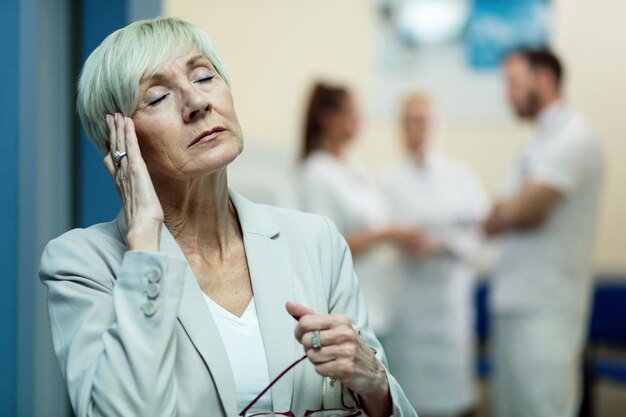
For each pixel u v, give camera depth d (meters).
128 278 0.94
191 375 0.96
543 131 2.76
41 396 1.68
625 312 3.57
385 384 0.97
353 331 0.93
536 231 2.73
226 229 1.08
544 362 2.71
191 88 1.00
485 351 3.88
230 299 1.04
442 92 4.16
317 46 3.98
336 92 2.99
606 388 3.97
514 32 4.09
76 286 1.01
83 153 1.77
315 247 1.11
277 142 3.78
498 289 2.84
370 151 4.23
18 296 1.58
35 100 1.59
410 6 4.12
